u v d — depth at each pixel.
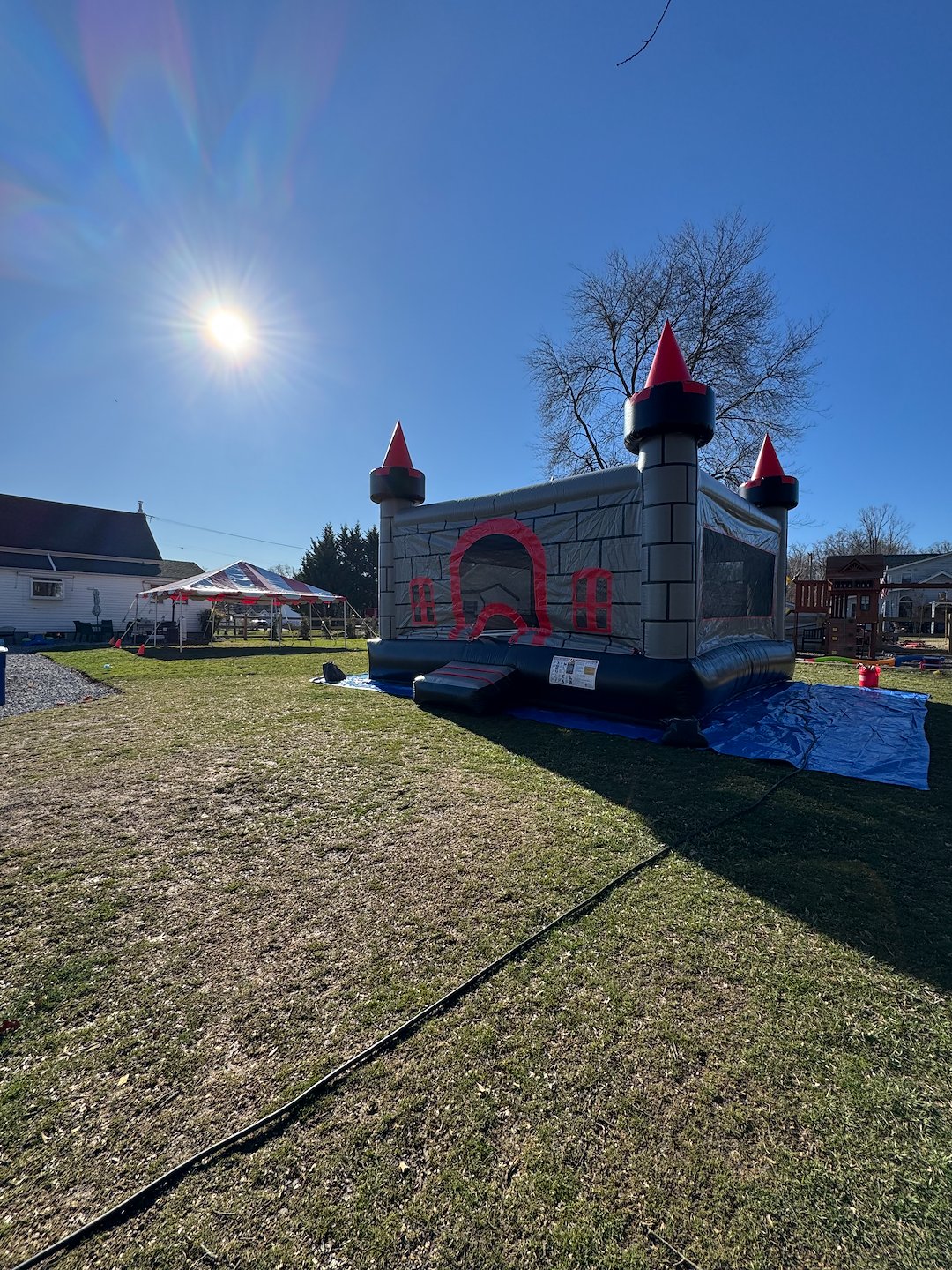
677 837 3.16
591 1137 1.42
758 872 2.76
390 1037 1.75
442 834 3.19
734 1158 1.37
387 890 2.61
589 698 6.23
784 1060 1.66
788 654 9.20
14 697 8.05
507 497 7.24
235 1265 1.16
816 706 7.01
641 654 6.02
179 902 2.52
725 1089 1.56
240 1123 1.48
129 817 3.45
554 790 3.90
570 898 2.53
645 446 5.79
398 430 8.94
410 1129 1.45
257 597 17.47
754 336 18.55
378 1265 1.15
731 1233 1.21
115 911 2.46
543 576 6.96
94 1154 1.40
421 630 8.51
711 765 4.56
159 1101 1.55
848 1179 1.32
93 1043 1.75
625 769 4.41
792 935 2.26
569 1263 1.16
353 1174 1.34
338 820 3.38
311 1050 1.71
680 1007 1.87
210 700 7.30
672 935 2.26
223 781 4.03
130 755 4.67
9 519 23.75
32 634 22.17
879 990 1.95
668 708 5.64
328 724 5.81
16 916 2.42
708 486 6.43
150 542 26.81
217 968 2.09
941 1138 1.42
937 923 2.34
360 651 16.75
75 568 23.31
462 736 5.38
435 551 8.23
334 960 2.13
